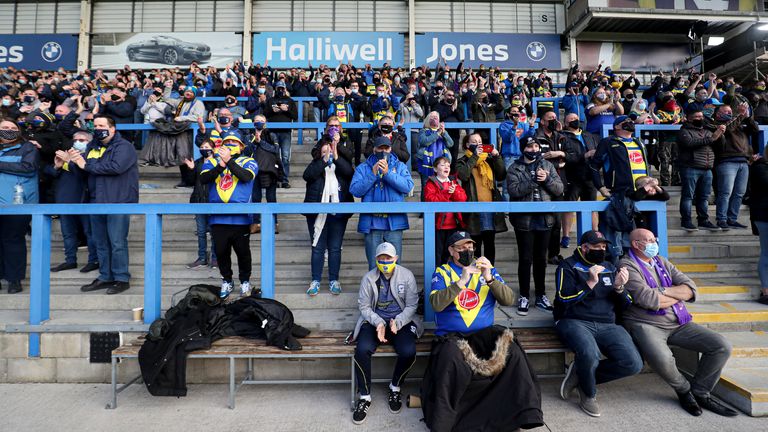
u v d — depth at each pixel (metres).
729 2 13.16
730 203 5.38
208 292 3.42
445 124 6.18
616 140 4.24
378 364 3.43
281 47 14.06
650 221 3.65
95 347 3.40
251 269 4.29
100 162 3.91
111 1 14.08
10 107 7.42
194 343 2.99
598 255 3.11
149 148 6.22
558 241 4.47
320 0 14.36
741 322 3.72
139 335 3.40
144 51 13.94
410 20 14.16
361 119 8.21
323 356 3.00
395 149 4.86
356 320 3.55
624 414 2.90
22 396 3.17
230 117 5.48
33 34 13.84
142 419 2.84
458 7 14.46
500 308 3.83
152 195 5.93
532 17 14.54
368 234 3.75
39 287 3.45
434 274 3.26
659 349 3.00
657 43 14.38
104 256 4.14
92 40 13.95
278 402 3.09
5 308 3.93
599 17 13.02
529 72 14.23
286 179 6.32
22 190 4.13
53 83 9.74
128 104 7.14
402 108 7.36
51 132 5.07
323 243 3.99
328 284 4.34
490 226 3.96
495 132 6.23
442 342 2.83
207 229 4.59
